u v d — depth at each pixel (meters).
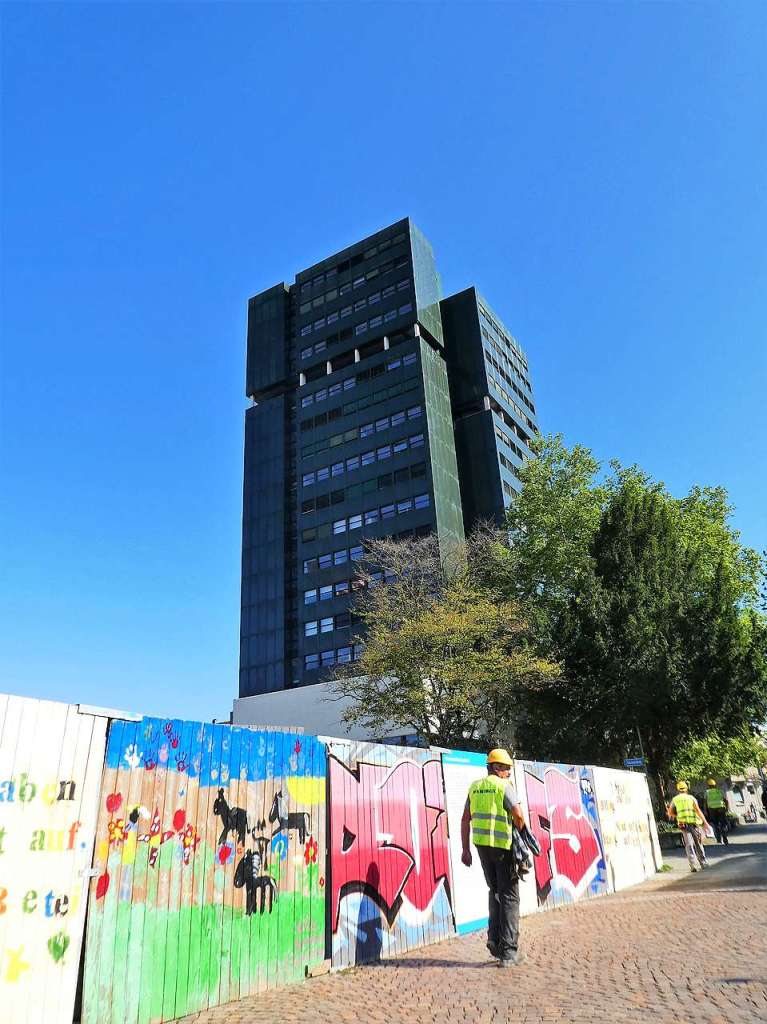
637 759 27.00
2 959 4.10
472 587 34.34
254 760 6.33
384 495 69.56
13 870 4.24
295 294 87.56
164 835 5.32
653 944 6.78
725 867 15.63
